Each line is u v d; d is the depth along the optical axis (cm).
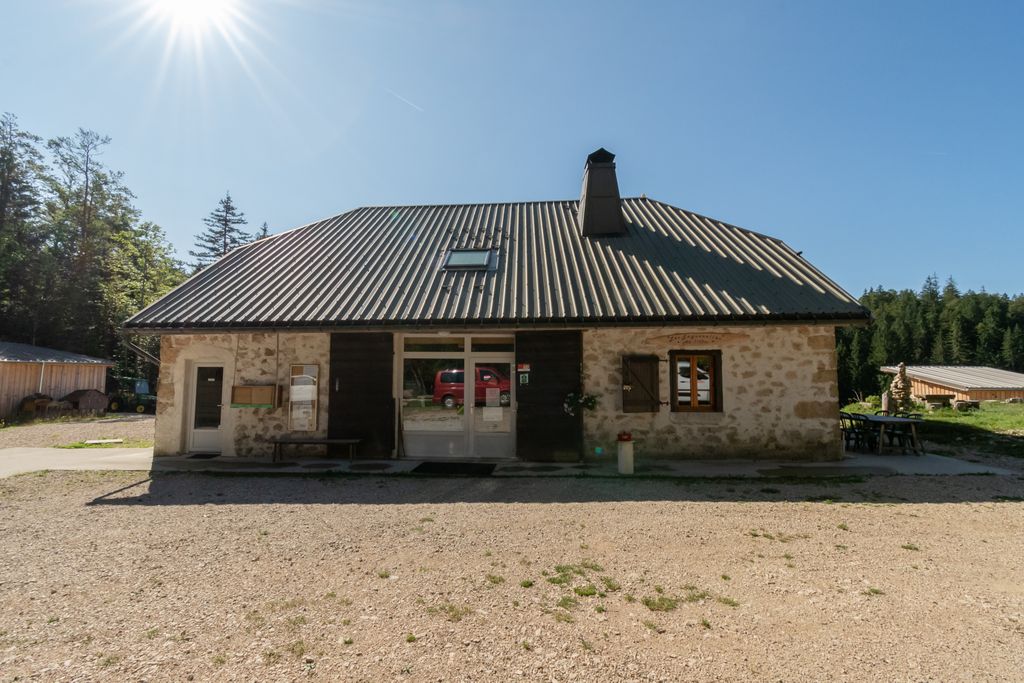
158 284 3994
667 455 1017
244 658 319
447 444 1059
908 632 354
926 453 1107
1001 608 391
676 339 1034
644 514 646
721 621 370
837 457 999
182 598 407
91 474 898
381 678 298
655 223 1456
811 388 1010
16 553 512
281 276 1191
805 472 894
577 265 1188
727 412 1018
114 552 513
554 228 1434
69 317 3375
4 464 991
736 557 497
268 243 1407
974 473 880
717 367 1035
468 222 1495
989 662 317
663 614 380
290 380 1062
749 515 640
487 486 806
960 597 410
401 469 933
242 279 1181
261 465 972
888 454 1086
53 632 353
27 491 784
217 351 1080
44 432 1670
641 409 1016
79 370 2659
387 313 1002
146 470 927
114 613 381
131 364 3656
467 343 1071
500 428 1054
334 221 1562
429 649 330
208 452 1089
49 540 552
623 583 436
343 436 1045
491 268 1184
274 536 563
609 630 355
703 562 484
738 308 971
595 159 1420
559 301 1019
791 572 461
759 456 1009
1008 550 517
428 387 1070
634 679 298
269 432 1059
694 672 305
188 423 1096
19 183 3369
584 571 462
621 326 952
